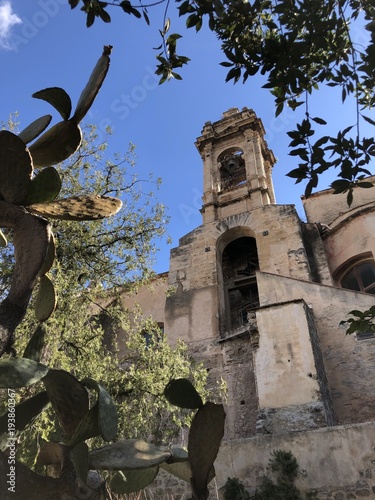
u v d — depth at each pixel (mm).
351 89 5543
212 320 18438
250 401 14758
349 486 8352
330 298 15094
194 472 2652
